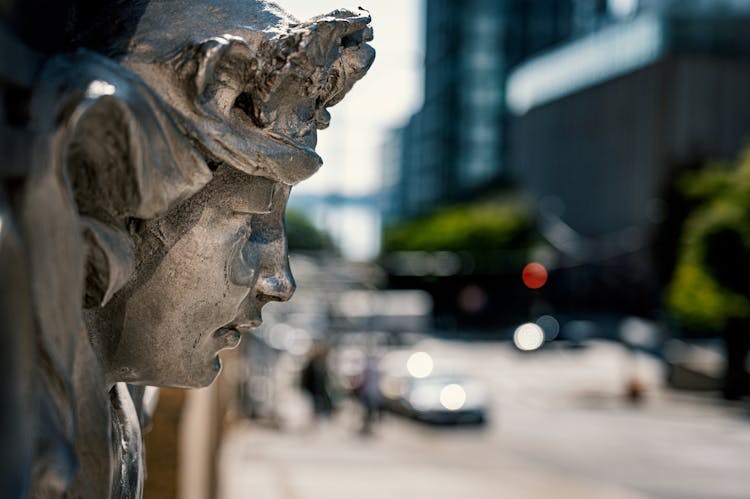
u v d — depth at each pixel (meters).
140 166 0.93
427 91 104.00
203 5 1.05
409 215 104.94
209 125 1.01
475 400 25.55
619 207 63.97
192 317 1.12
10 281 0.74
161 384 1.17
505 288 66.25
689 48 59.03
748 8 58.47
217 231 1.11
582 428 25.89
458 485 13.33
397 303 63.03
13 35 0.80
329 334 38.62
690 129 58.59
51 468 0.81
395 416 26.45
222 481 6.57
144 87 0.95
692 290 31.17
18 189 0.78
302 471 12.84
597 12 75.56
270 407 20.98
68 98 0.85
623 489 16.33
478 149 96.19
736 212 30.61
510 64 96.38
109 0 1.06
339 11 1.08
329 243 66.94
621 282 63.12
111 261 0.96
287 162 1.06
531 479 15.55
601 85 66.50
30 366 0.76
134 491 1.27
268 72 1.03
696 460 20.44
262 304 1.22
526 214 67.50
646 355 48.94
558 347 50.47
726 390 32.47
